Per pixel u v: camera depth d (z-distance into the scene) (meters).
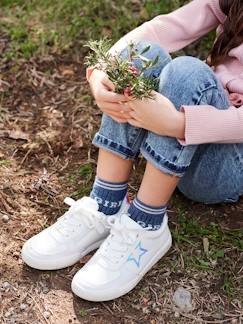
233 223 2.40
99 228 2.23
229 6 2.21
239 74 2.20
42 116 2.87
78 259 2.24
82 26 3.23
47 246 2.20
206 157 2.19
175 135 1.99
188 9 2.35
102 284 2.10
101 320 2.10
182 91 2.01
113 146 2.15
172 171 2.05
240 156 2.20
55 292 2.17
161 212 2.17
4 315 2.10
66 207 2.47
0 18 3.31
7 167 2.62
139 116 1.98
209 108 1.99
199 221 2.41
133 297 2.17
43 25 3.26
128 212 2.18
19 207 2.46
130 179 2.58
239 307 2.15
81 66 3.10
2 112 2.88
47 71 3.06
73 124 2.82
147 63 1.98
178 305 2.15
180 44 2.37
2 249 2.30
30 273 2.22
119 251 2.14
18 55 3.12
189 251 2.31
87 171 2.61
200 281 2.22
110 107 2.03
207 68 2.05
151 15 3.21
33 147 2.71
